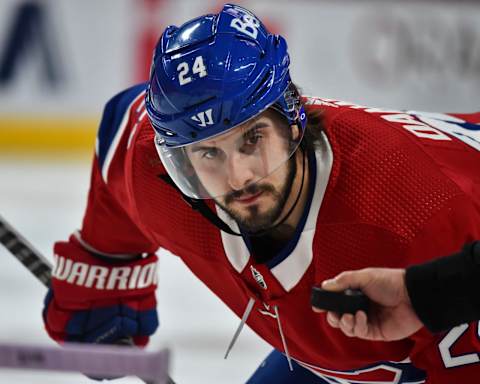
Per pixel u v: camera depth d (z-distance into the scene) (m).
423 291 3.28
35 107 15.63
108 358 2.75
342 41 15.25
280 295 4.04
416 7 15.11
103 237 5.27
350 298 3.24
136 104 4.95
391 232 3.68
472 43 15.20
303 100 4.16
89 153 15.67
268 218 3.87
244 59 3.81
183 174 4.00
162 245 4.82
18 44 15.48
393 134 3.94
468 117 4.80
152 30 15.36
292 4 15.20
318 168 3.86
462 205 3.67
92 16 15.38
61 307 5.43
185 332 9.03
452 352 3.80
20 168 15.24
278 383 5.11
